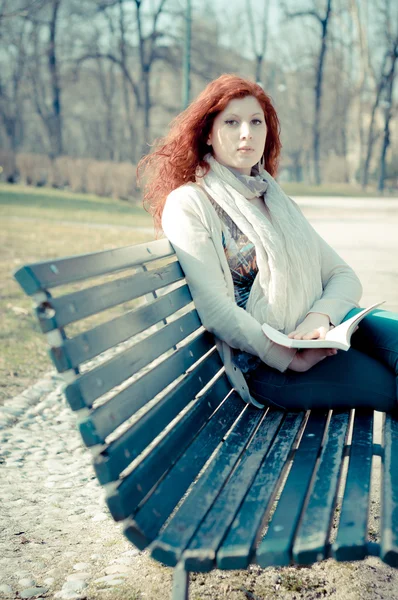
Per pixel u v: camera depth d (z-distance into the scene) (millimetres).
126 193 27625
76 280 1938
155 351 2293
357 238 15414
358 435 2469
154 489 1972
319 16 51875
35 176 30312
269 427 2562
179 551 1736
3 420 4328
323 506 1935
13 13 17203
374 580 2520
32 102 56594
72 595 2398
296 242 2869
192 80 49062
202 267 2660
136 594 2398
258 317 2754
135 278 2314
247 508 1949
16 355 5777
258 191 2920
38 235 13789
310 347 2463
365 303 7570
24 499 3277
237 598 2375
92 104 59688
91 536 2920
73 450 3943
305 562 1725
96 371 1913
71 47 46469
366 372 2643
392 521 1834
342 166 59406
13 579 2529
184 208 2740
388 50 52812
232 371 2766
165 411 2238
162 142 3039
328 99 66625
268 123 3127
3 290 8148
